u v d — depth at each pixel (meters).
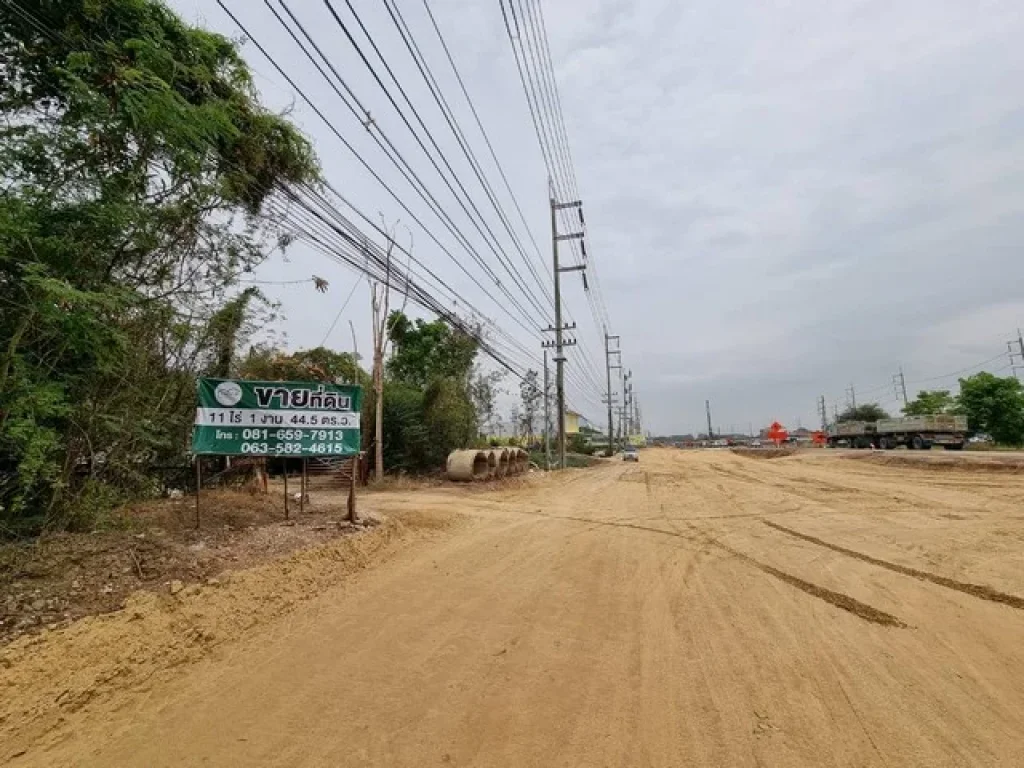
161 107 5.48
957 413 41.00
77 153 5.31
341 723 3.37
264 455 7.36
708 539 8.82
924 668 4.11
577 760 2.98
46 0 5.42
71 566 4.75
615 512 11.91
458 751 3.08
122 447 6.46
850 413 82.88
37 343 5.12
